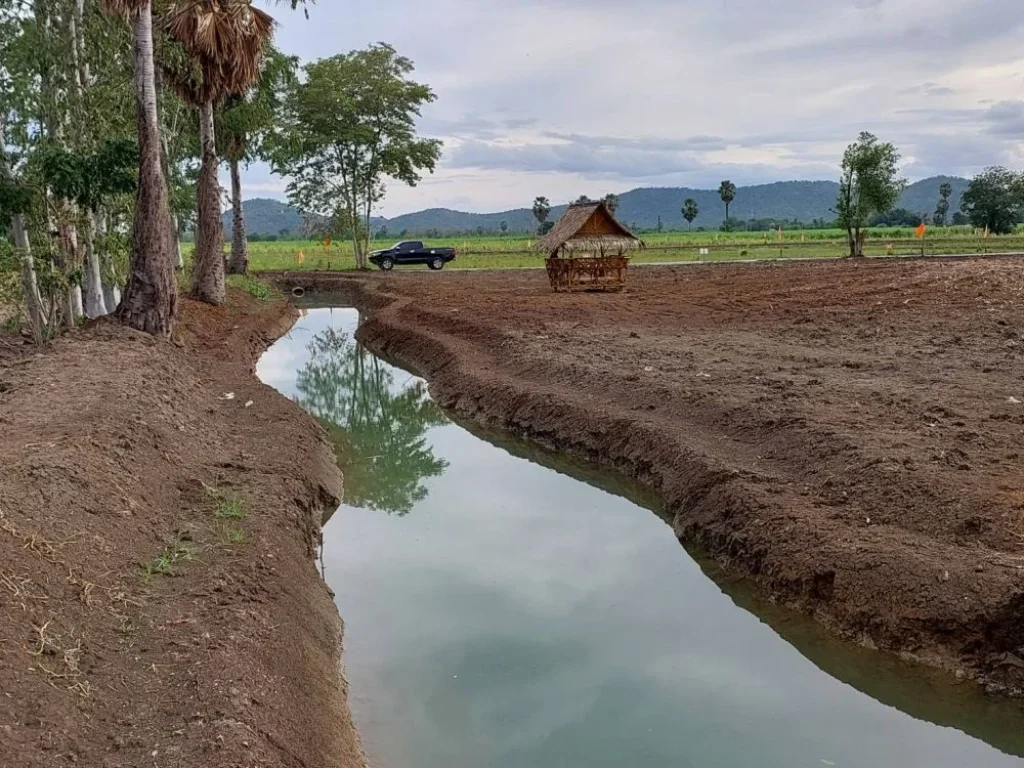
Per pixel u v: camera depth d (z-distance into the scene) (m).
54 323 16.52
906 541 7.92
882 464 9.15
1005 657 6.74
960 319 20.22
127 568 6.86
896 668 7.11
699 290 29.78
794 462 10.20
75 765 4.52
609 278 30.97
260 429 12.74
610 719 6.58
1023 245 53.22
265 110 29.34
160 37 20.45
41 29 15.43
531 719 6.56
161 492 8.68
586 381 15.20
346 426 16.97
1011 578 7.04
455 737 6.32
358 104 47.53
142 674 5.52
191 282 28.48
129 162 15.77
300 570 8.16
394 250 48.47
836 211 46.09
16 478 7.22
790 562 8.34
